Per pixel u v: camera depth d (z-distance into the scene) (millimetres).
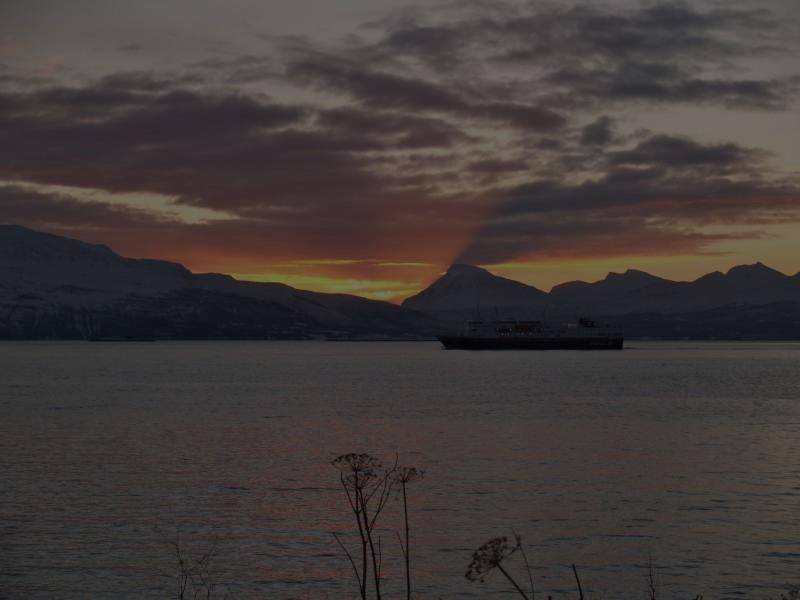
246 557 43750
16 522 49812
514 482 62281
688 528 49125
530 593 39094
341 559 43531
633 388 167625
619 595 38719
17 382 190500
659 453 77188
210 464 70250
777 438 88688
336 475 64562
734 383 184250
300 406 127062
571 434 91500
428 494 57938
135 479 63250
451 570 42125
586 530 48781
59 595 38281
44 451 77938
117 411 118875
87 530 48281
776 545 45750
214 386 175750
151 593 38594
